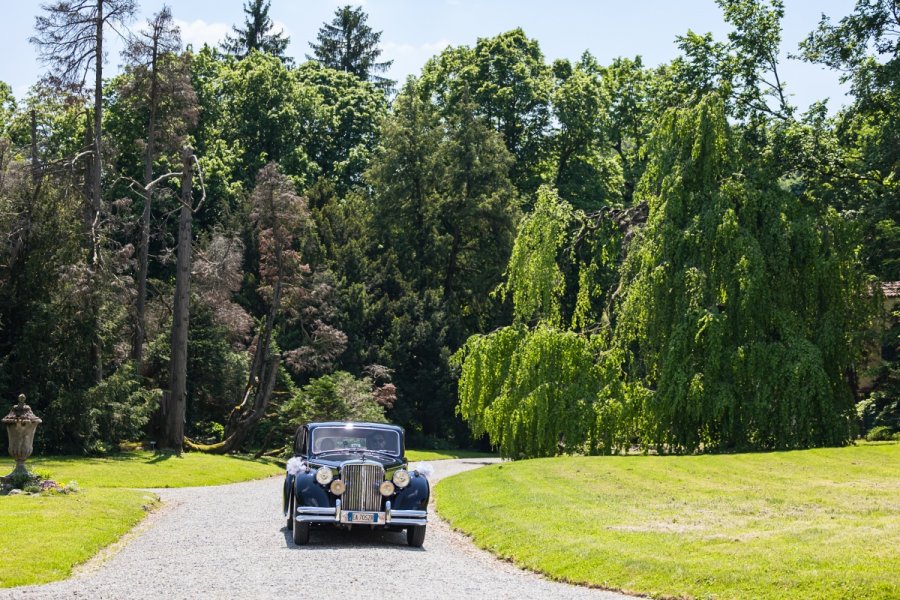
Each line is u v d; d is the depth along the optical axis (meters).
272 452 43.31
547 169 66.81
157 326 43.81
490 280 60.47
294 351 48.59
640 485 20.41
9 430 19.58
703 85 35.84
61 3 36.62
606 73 67.75
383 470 14.49
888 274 31.61
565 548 12.91
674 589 10.52
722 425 28.05
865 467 22.45
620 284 31.25
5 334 35.12
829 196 33.09
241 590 10.28
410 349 55.75
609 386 29.56
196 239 55.00
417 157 61.44
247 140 64.81
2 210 34.59
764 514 15.67
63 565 11.62
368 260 58.75
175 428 37.88
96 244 36.62
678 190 29.25
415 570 12.04
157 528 16.23
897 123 32.16
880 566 10.46
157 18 39.81
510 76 64.38
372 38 90.19
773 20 35.66
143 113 49.94
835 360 28.69
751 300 27.58
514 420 29.97
